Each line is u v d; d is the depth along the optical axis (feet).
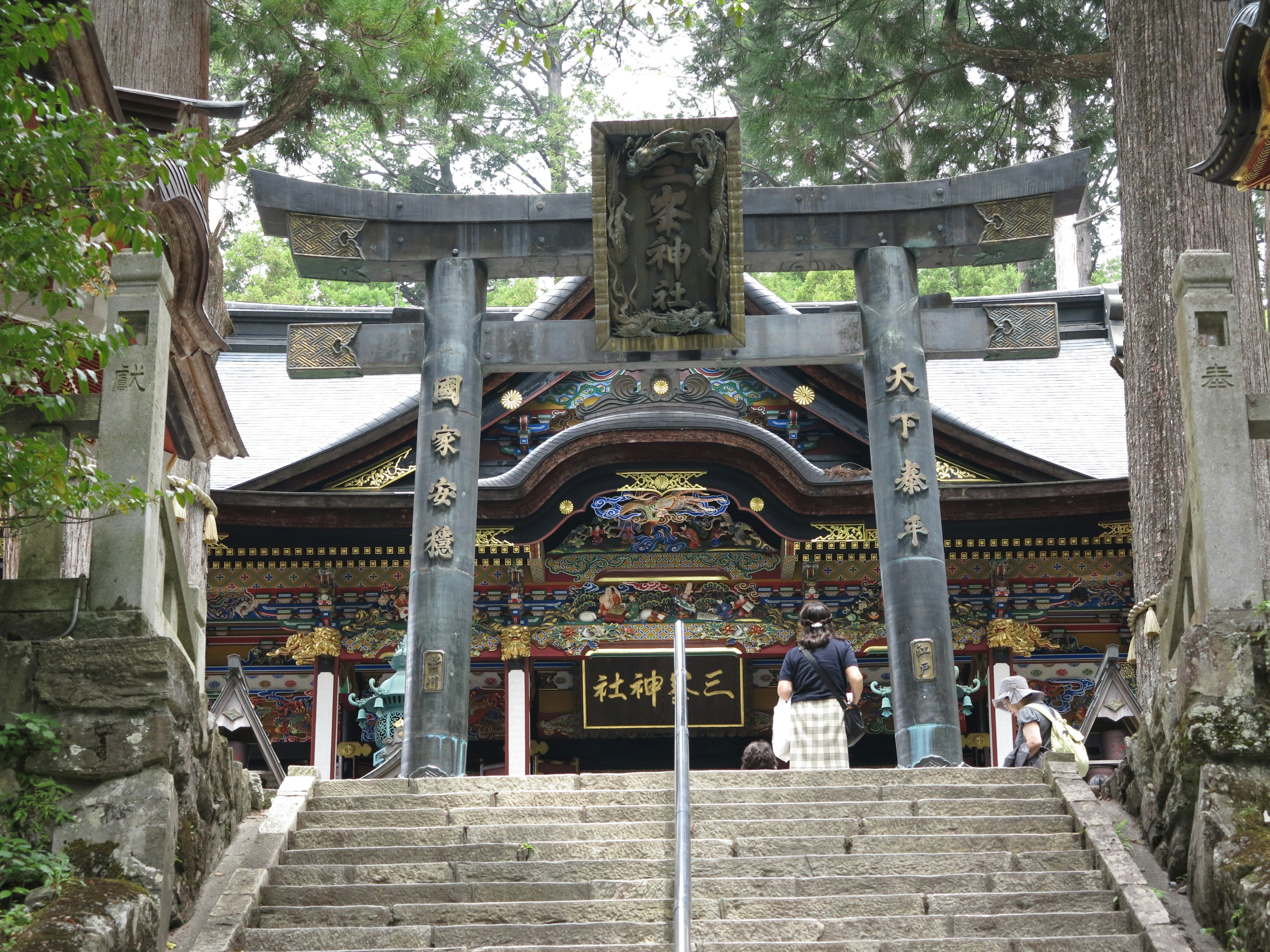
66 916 21.90
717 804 29.63
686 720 27.66
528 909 25.80
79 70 31.81
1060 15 64.34
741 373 67.77
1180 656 27.02
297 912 25.76
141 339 27.61
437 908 25.80
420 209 45.75
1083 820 28.55
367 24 54.13
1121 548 66.64
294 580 67.56
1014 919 25.00
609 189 45.06
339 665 67.46
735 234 44.32
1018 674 67.56
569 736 72.08
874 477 43.34
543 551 65.41
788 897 26.07
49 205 24.84
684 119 44.47
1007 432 74.95
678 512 63.87
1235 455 27.71
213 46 57.26
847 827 28.71
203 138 30.48
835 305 77.71
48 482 24.07
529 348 45.06
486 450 68.03
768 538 67.10
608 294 44.65
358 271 46.19
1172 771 26.73
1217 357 28.35
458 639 41.14
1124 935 24.50
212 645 67.87
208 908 26.16
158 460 27.20
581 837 28.68
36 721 24.79
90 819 24.49
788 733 35.78
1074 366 80.89
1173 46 48.62
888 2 65.82
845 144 68.74
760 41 66.90
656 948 24.18
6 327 23.81
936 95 64.44
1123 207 49.26
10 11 23.63
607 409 66.13
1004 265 102.99
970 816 29.25
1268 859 23.57
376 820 29.86
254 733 51.98
